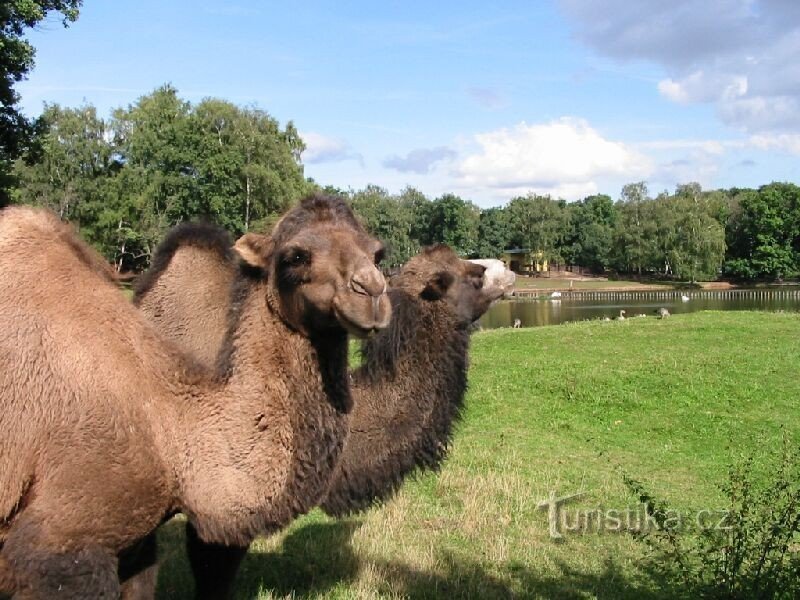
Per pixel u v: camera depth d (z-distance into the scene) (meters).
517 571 6.99
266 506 4.15
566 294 80.81
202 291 6.50
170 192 55.84
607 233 109.81
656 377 17.66
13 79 24.94
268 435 4.18
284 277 4.19
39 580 3.81
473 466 10.96
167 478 4.14
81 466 3.90
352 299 4.01
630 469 11.34
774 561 5.61
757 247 95.12
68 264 4.43
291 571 6.80
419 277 6.07
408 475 6.01
